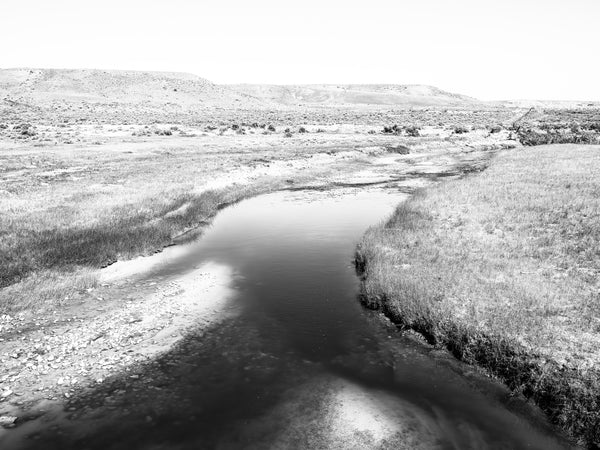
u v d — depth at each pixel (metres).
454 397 10.48
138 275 19.22
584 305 12.79
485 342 11.54
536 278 14.91
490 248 18.27
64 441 9.42
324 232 25.45
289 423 9.81
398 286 15.03
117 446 9.26
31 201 29.14
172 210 29.41
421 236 20.59
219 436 9.48
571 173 33.41
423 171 48.25
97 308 15.91
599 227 19.33
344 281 17.95
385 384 11.12
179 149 61.41
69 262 19.48
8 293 16.16
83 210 27.22
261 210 31.73
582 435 8.88
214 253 22.05
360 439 9.23
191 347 13.20
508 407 9.99
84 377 11.71
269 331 14.05
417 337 13.22
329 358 12.42
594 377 9.59
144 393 11.02
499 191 28.62
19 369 12.05
